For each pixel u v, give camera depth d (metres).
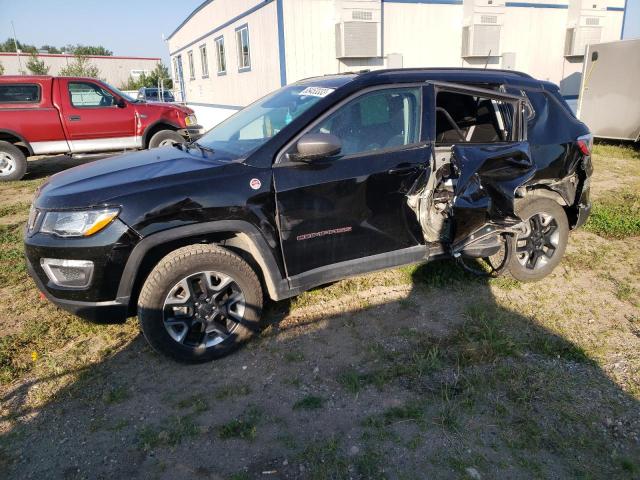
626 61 11.12
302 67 11.14
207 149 3.75
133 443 2.65
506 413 2.80
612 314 3.92
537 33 13.20
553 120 4.23
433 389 3.02
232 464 2.49
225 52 14.71
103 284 2.97
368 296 4.17
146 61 45.94
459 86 3.82
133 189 3.00
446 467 2.45
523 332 3.64
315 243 3.43
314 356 3.38
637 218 6.07
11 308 4.12
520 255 4.37
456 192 3.63
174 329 3.21
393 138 3.65
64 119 9.67
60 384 3.14
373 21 11.23
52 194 3.12
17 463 2.53
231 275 3.25
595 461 2.49
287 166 3.28
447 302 4.08
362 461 2.48
